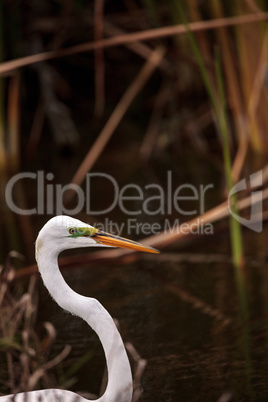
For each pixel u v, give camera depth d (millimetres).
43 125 18641
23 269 9773
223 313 8891
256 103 14078
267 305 9000
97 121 18828
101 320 5973
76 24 17578
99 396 6969
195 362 7637
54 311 9258
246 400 6734
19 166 16656
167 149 17328
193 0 14797
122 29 17938
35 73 18469
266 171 12258
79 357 7914
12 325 8031
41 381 7367
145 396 6918
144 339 8297
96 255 10531
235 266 10359
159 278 10203
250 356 7695
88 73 19547
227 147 9938
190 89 17828
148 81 19188
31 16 17734
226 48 14961
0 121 16422
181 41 16719
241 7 14250
